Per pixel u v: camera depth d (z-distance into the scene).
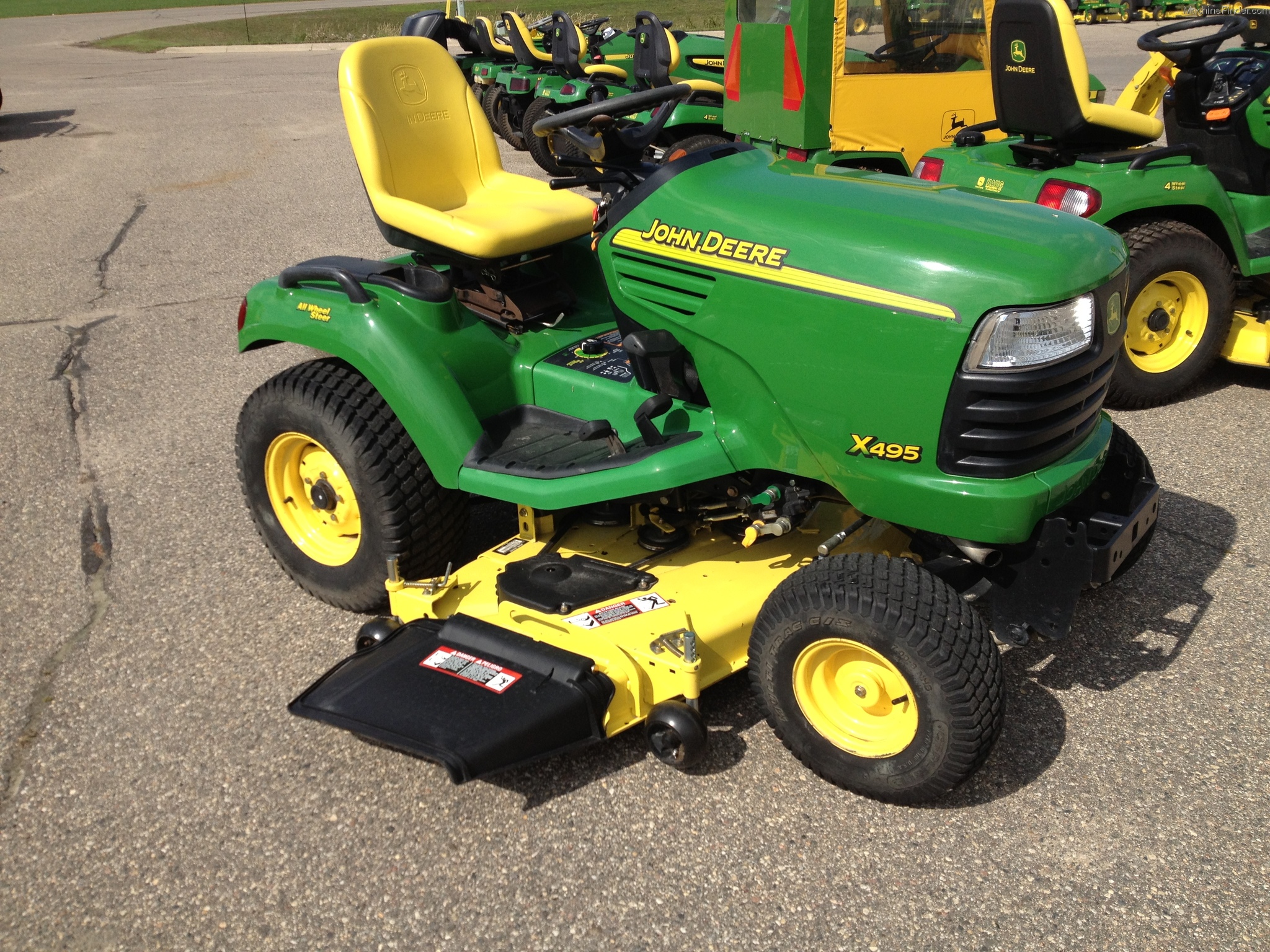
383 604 3.53
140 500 4.42
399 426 3.34
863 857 2.53
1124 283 2.74
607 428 3.15
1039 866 2.48
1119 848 2.53
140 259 7.78
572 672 2.71
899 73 6.26
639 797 2.75
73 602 3.73
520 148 12.05
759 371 2.75
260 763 2.94
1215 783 2.72
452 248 3.43
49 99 15.95
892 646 2.46
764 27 6.36
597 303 3.82
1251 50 5.73
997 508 2.51
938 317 2.45
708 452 2.87
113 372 5.74
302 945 2.36
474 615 3.09
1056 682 3.13
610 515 3.36
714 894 2.44
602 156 2.94
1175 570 3.66
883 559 2.58
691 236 2.86
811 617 2.58
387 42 3.82
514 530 4.05
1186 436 4.67
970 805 2.68
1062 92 4.68
